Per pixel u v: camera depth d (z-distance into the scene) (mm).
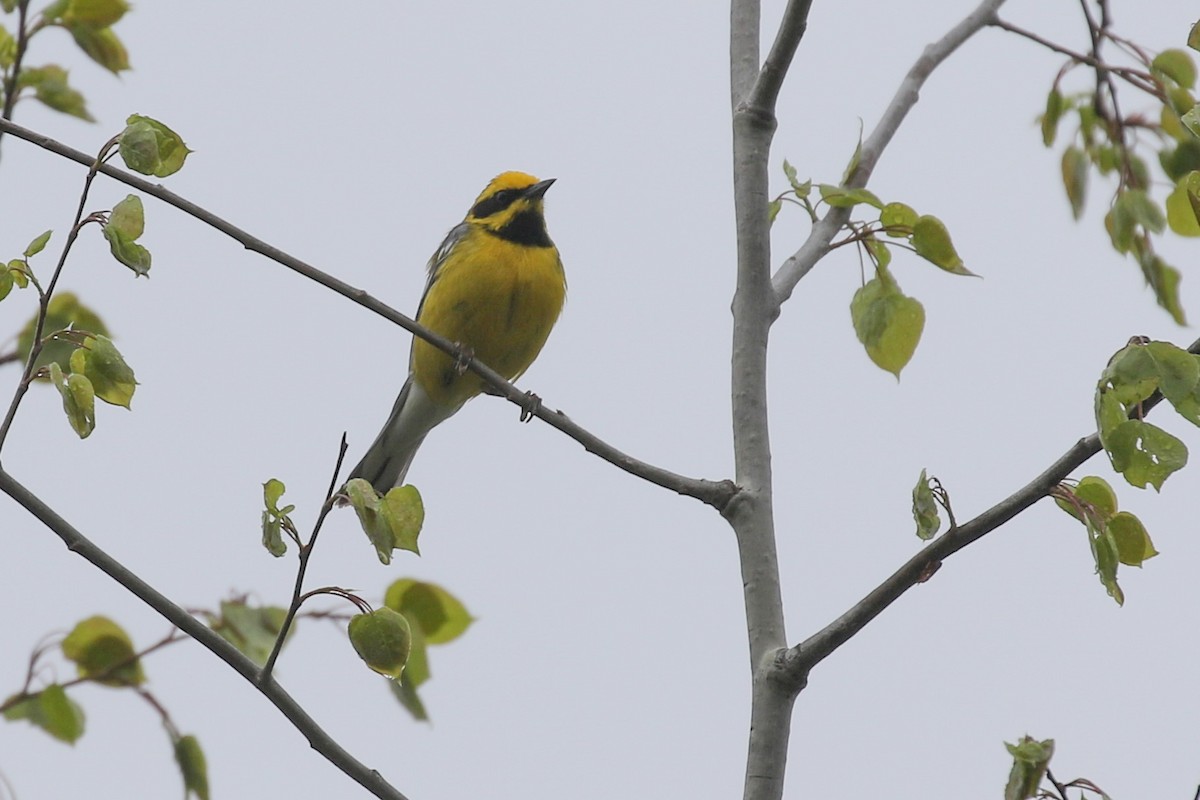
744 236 10992
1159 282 11969
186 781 10250
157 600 8617
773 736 8992
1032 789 8078
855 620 8734
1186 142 12086
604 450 10281
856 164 12078
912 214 10781
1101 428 7359
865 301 11391
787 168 11359
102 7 12016
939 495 8414
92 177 8453
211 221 9898
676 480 10164
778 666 9055
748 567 9867
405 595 9734
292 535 8297
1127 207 11953
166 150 8555
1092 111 12328
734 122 11352
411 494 7988
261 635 10164
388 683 9656
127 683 10398
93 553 8617
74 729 10289
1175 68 12055
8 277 8477
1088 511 8055
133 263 8328
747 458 10297
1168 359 7289
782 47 10984
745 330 10758
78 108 12094
